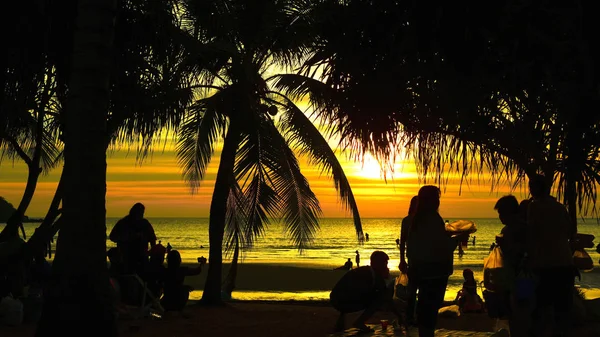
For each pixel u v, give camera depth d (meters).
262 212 13.43
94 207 5.57
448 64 6.82
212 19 12.63
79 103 5.59
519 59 6.32
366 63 7.40
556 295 6.58
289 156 13.60
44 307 5.49
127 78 9.81
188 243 100.00
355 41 7.33
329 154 13.52
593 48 5.77
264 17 12.94
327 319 9.91
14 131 11.26
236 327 9.01
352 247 91.31
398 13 6.78
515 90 6.83
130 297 10.09
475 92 7.01
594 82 5.86
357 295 8.28
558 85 6.16
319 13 7.66
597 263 49.91
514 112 7.36
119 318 9.58
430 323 6.57
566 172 6.91
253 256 68.00
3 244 9.58
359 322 8.34
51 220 10.81
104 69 5.69
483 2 6.22
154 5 9.52
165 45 10.09
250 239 13.84
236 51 12.70
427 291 6.59
